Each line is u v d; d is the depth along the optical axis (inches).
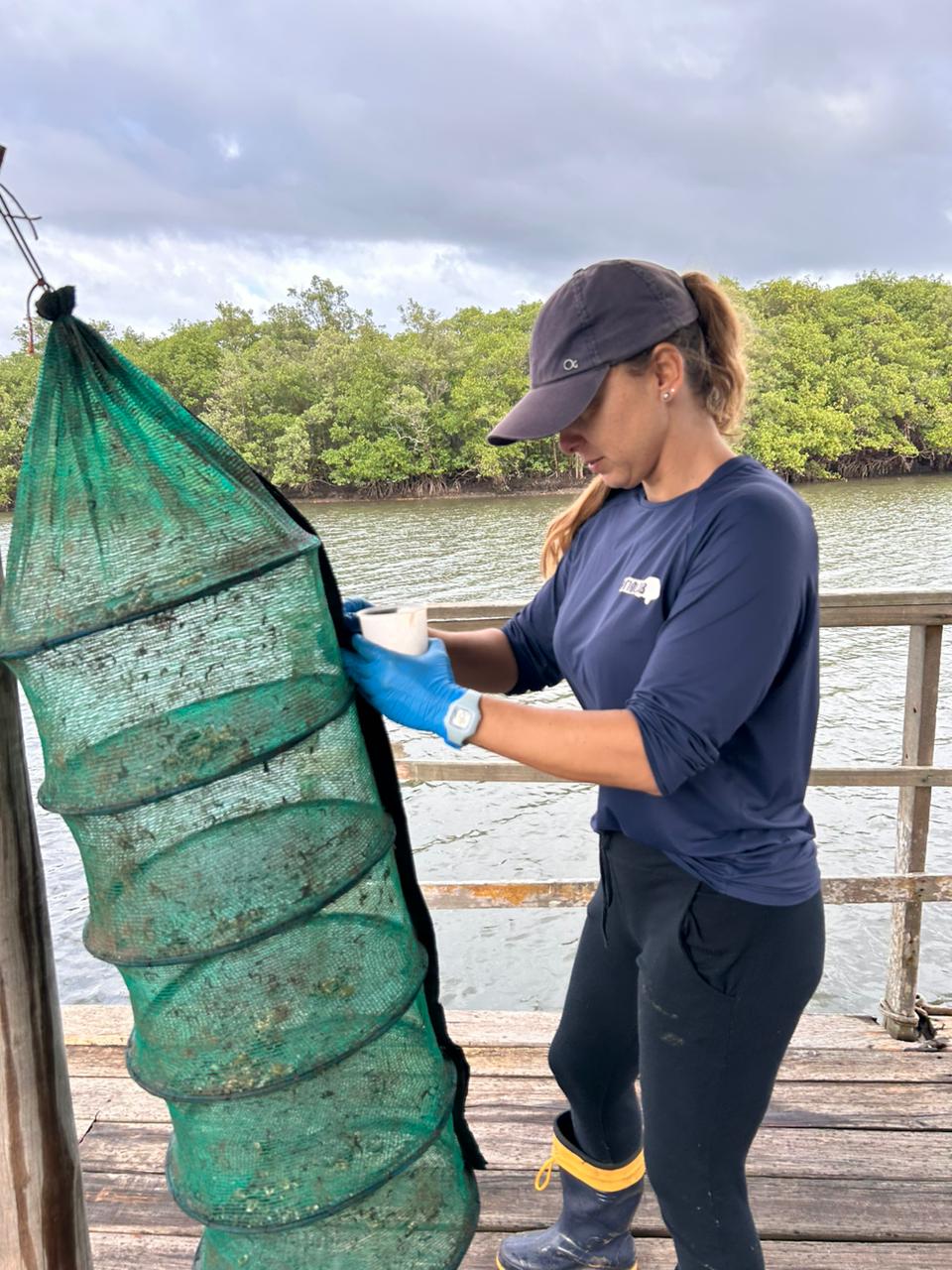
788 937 52.1
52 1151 49.6
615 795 54.6
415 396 2276.1
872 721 596.1
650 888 54.7
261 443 2380.7
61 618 39.4
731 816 51.2
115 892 42.3
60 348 40.3
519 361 2345.0
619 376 49.7
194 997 42.9
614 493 60.1
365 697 48.7
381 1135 46.2
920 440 2519.7
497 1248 76.7
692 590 48.1
